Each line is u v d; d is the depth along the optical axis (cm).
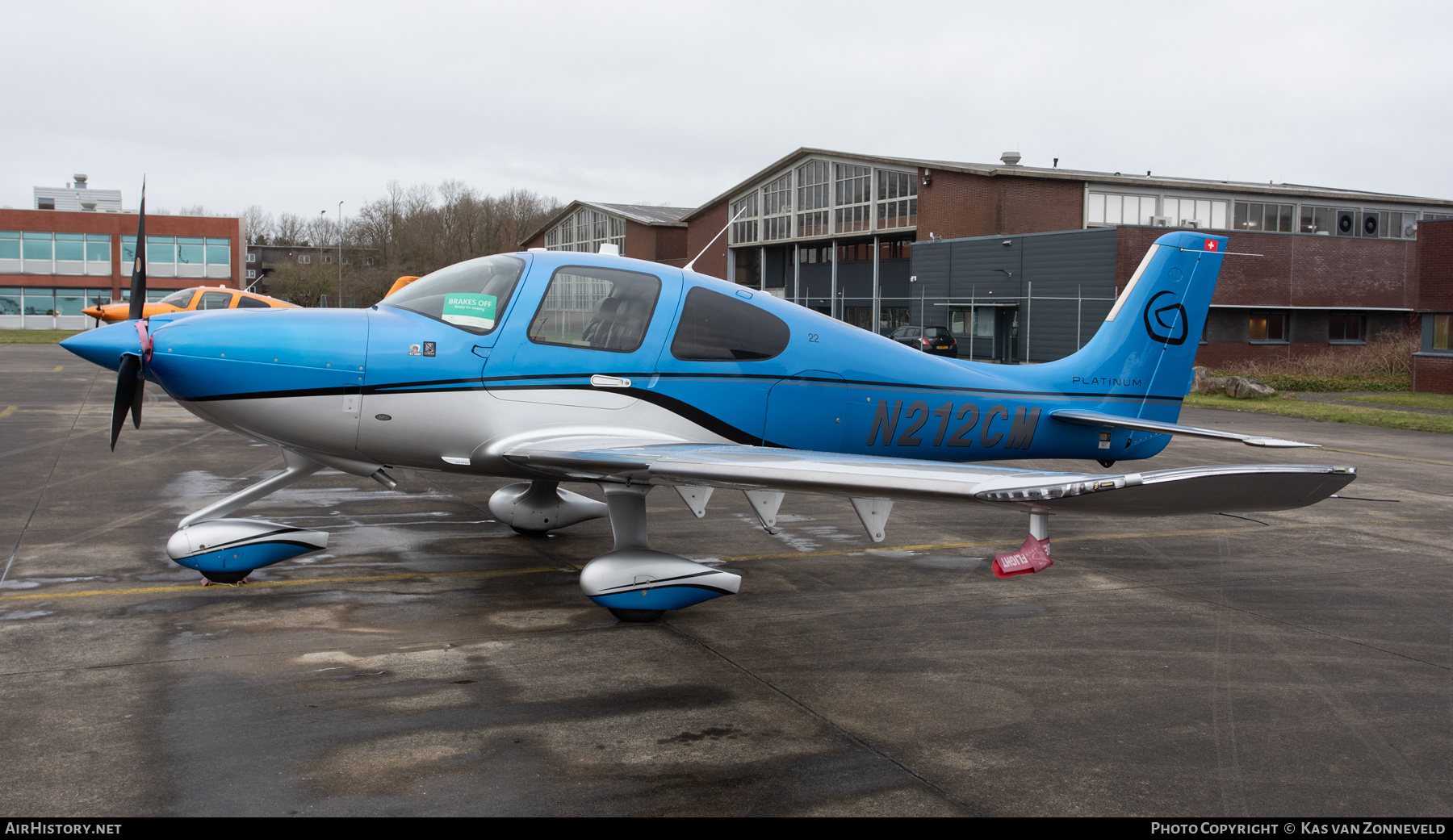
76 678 399
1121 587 588
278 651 438
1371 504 881
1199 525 784
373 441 525
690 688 406
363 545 654
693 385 568
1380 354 2484
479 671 420
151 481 873
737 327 585
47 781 310
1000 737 363
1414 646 479
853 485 411
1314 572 630
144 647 439
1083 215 3309
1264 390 2020
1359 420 1580
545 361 536
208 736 346
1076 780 328
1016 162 3853
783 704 390
